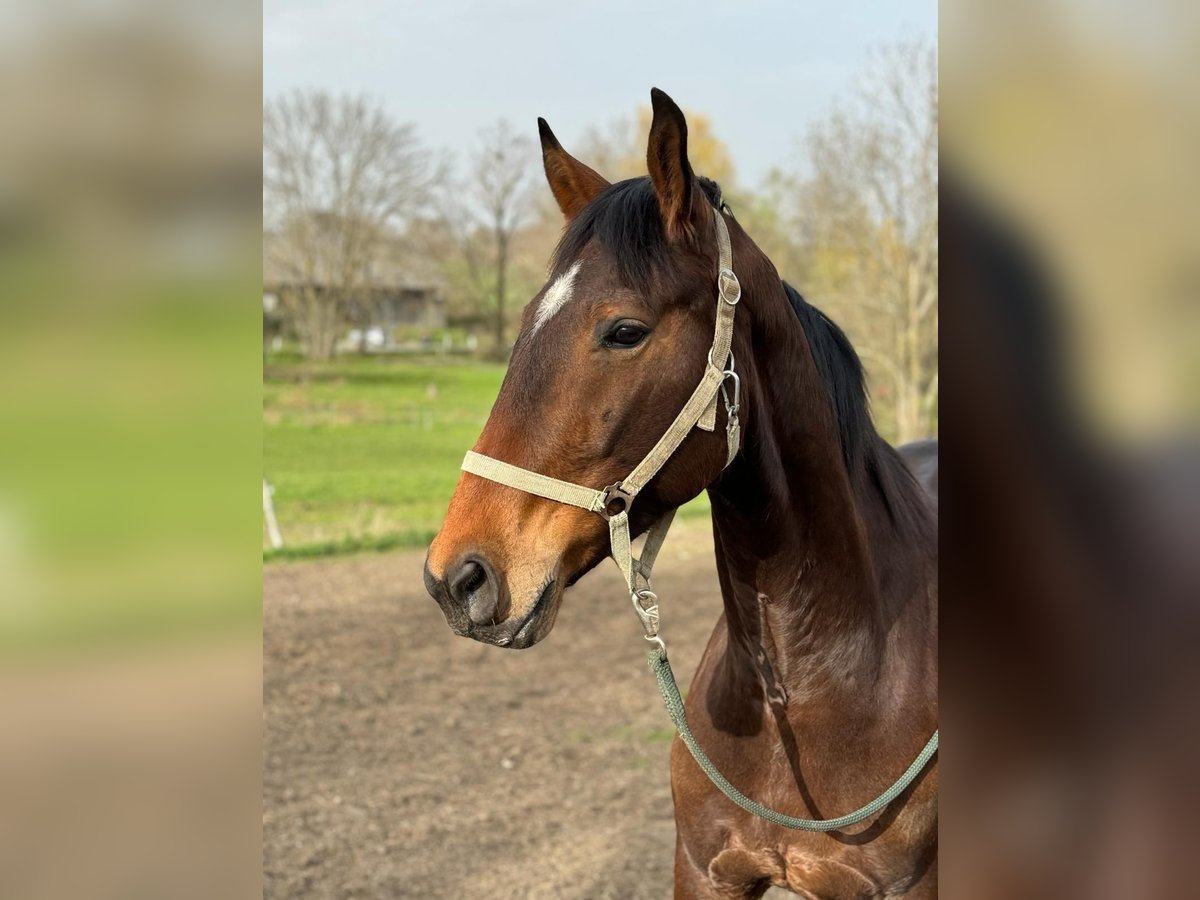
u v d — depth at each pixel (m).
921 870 1.76
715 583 8.12
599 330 1.46
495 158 31.03
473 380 26.28
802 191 18.19
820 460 1.66
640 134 26.22
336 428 18.44
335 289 27.03
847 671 1.70
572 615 6.97
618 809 3.92
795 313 1.72
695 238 1.52
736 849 1.81
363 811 3.93
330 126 26.42
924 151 15.78
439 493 12.77
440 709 5.09
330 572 8.48
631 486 1.48
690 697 2.00
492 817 3.86
